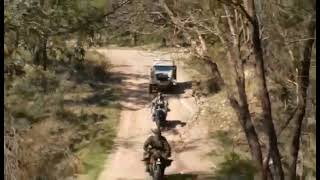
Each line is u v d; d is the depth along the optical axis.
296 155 9.62
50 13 9.80
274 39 10.19
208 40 10.79
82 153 23.97
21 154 12.39
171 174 21.78
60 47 11.34
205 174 21.75
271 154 9.34
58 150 19.27
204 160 23.33
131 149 24.89
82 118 28.42
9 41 10.39
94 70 39.72
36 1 10.05
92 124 28.02
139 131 27.97
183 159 23.52
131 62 46.25
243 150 23.84
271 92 14.62
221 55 12.88
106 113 30.66
